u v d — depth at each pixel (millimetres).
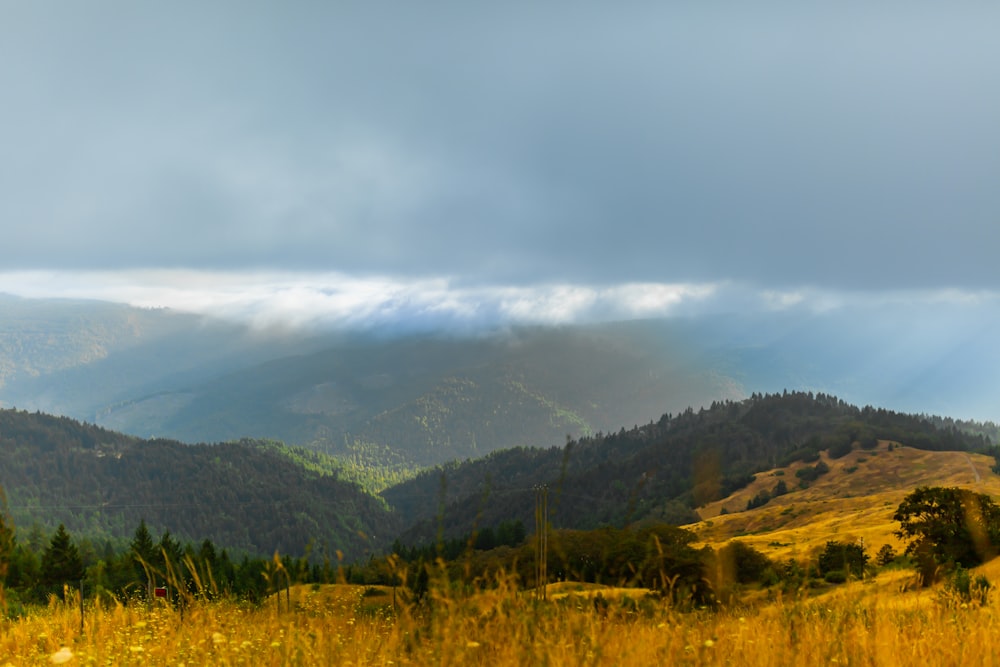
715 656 5695
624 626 5836
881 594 7438
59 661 7059
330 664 5883
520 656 5379
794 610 6215
